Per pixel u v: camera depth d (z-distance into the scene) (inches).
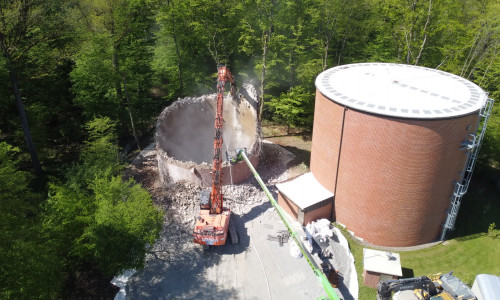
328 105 917.2
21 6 989.2
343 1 1439.5
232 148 1387.8
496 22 1299.2
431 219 924.6
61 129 1419.8
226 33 1569.9
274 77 1630.2
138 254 776.9
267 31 1492.4
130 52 1391.5
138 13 1453.0
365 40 1774.1
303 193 1011.9
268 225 1013.2
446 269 883.4
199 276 853.8
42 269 643.5
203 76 1710.1
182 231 981.8
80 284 833.5
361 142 859.4
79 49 1234.0
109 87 1353.3
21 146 1302.9
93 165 1044.5
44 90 1396.4
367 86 938.1
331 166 972.6
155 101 1673.2
